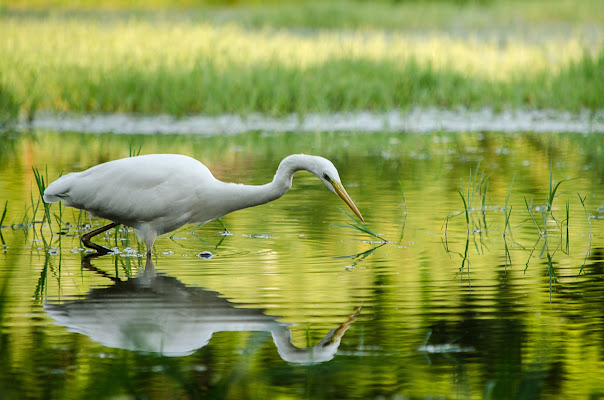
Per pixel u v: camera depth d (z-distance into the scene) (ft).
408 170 55.57
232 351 23.88
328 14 155.74
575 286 29.86
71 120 81.82
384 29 148.25
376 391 21.35
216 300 28.35
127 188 33.37
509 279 30.89
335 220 41.47
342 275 31.50
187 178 33.55
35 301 28.30
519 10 166.20
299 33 137.69
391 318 26.48
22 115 83.51
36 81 84.74
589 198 46.01
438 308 27.40
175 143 67.82
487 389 21.33
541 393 21.13
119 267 33.06
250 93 84.58
